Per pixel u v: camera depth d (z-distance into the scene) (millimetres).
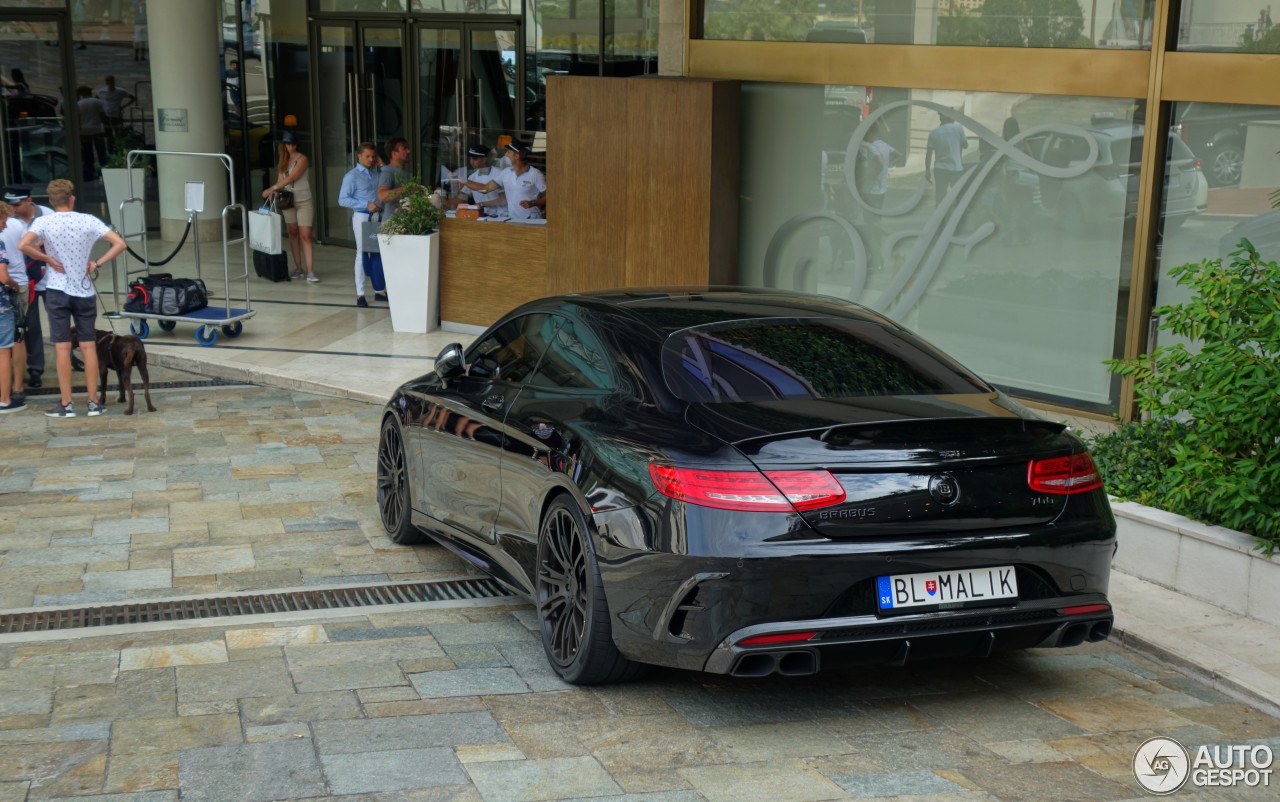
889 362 5023
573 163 11781
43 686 4926
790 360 4922
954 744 4363
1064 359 9719
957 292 10320
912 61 10211
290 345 12578
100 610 5941
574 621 4832
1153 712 4684
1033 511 4430
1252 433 5777
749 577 4168
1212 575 5801
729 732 4461
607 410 4891
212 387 11328
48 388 11203
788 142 11258
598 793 3982
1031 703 4754
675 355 4930
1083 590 4535
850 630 4215
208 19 18797
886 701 4758
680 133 11117
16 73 19547
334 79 18703
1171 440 6656
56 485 8180
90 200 20141
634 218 11516
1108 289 9367
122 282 16078
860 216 10875
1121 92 9023
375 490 8125
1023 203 9789
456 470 6012
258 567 6602
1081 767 4176
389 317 14125
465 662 5203
